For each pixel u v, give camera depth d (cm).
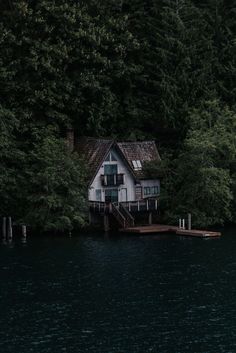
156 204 10538
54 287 7469
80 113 10900
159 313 6725
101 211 10212
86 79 10669
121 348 5991
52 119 10619
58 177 9862
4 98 10469
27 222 9931
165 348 5994
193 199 10375
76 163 10188
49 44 10538
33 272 7994
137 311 6781
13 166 10150
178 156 10819
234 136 10644
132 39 11106
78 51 10700
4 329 6369
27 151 10375
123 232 10119
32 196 9869
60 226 9875
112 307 6881
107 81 11006
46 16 10581
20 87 10375
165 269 8094
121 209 10281
